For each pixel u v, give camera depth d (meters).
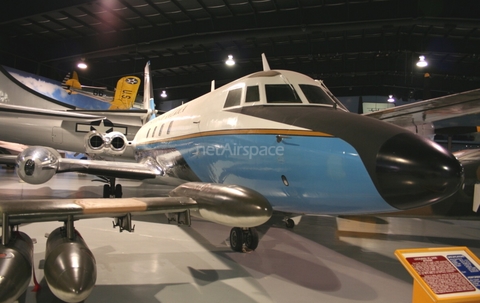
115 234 5.94
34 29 18.30
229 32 17.36
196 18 17.06
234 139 4.82
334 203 3.88
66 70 22.28
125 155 9.58
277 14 16.16
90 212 3.29
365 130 3.74
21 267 2.95
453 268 2.69
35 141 11.42
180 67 22.75
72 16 16.70
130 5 15.79
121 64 23.00
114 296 3.46
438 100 7.43
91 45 19.06
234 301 3.39
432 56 20.53
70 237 3.29
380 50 19.03
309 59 22.08
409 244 5.81
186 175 6.24
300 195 4.10
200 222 7.13
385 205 3.56
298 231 6.59
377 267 4.53
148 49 18.78
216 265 4.44
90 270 2.97
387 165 3.39
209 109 5.70
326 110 4.49
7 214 2.95
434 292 2.50
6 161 6.66
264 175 4.39
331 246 5.54
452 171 3.37
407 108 7.96
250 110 4.95
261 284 3.84
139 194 11.82
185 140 6.05
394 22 15.24
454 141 18.16
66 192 11.21
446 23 15.00
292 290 3.70
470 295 2.51
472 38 18.23
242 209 3.62
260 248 5.29
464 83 24.00
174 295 3.51
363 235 6.39
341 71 22.50
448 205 5.55
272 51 20.44
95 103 22.89
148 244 5.36
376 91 26.67
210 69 24.50
